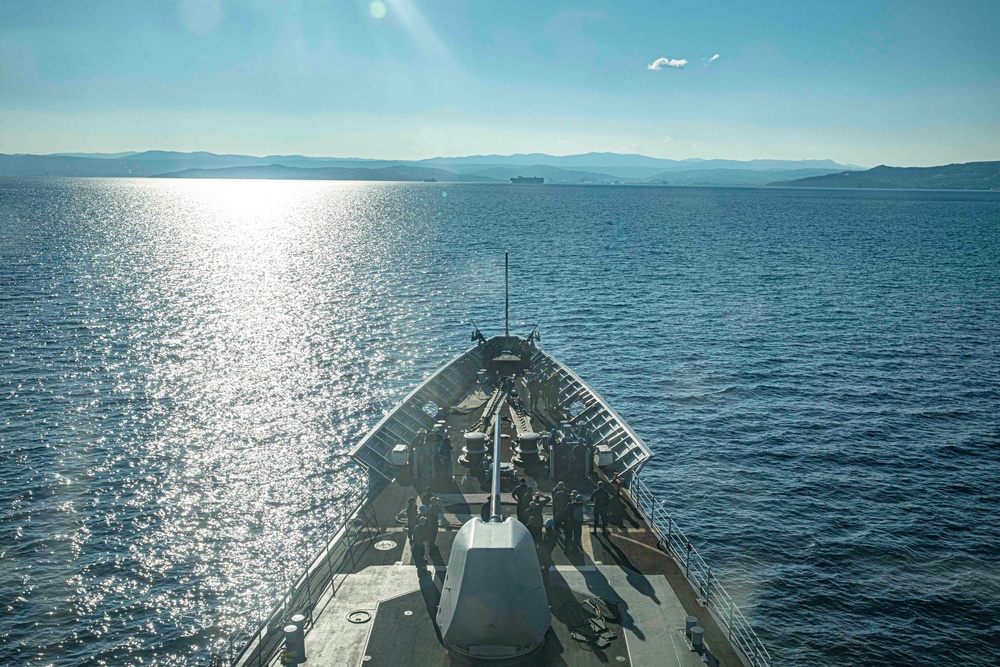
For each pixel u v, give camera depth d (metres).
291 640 19.47
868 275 136.50
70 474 45.50
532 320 93.19
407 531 26.59
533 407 40.75
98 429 52.91
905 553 38.34
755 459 50.38
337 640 20.53
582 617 21.61
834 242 199.88
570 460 31.75
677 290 117.25
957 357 77.19
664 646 20.53
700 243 192.62
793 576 36.25
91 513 40.81
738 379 68.75
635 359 75.44
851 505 43.62
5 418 54.72
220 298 105.00
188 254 159.38
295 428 53.66
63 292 106.38
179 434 52.22
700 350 79.44
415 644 20.33
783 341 83.81
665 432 55.19
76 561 36.16
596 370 71.25
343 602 22.38
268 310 96.88
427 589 23.08
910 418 58.53
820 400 62.84
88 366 68.62
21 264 134.25
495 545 18.92
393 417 35.66
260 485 44.38
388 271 134.88
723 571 36.59
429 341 81.25
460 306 101.38
